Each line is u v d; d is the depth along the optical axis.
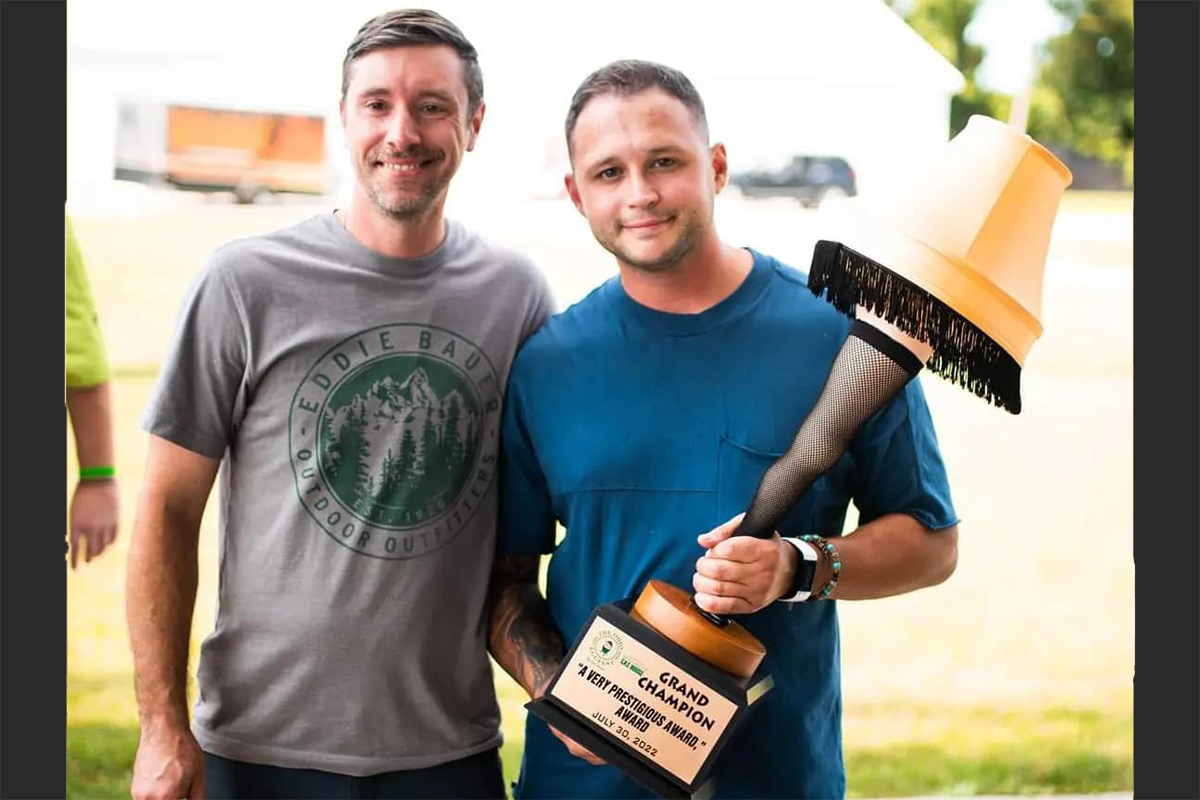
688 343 1.68
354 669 1.72
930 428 1.71
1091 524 4.92
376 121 1.65
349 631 1.72
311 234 1.75
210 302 1.70
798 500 1.51
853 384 1.43
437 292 1.75
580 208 1.67
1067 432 5.37
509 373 1.78
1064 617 4.41
